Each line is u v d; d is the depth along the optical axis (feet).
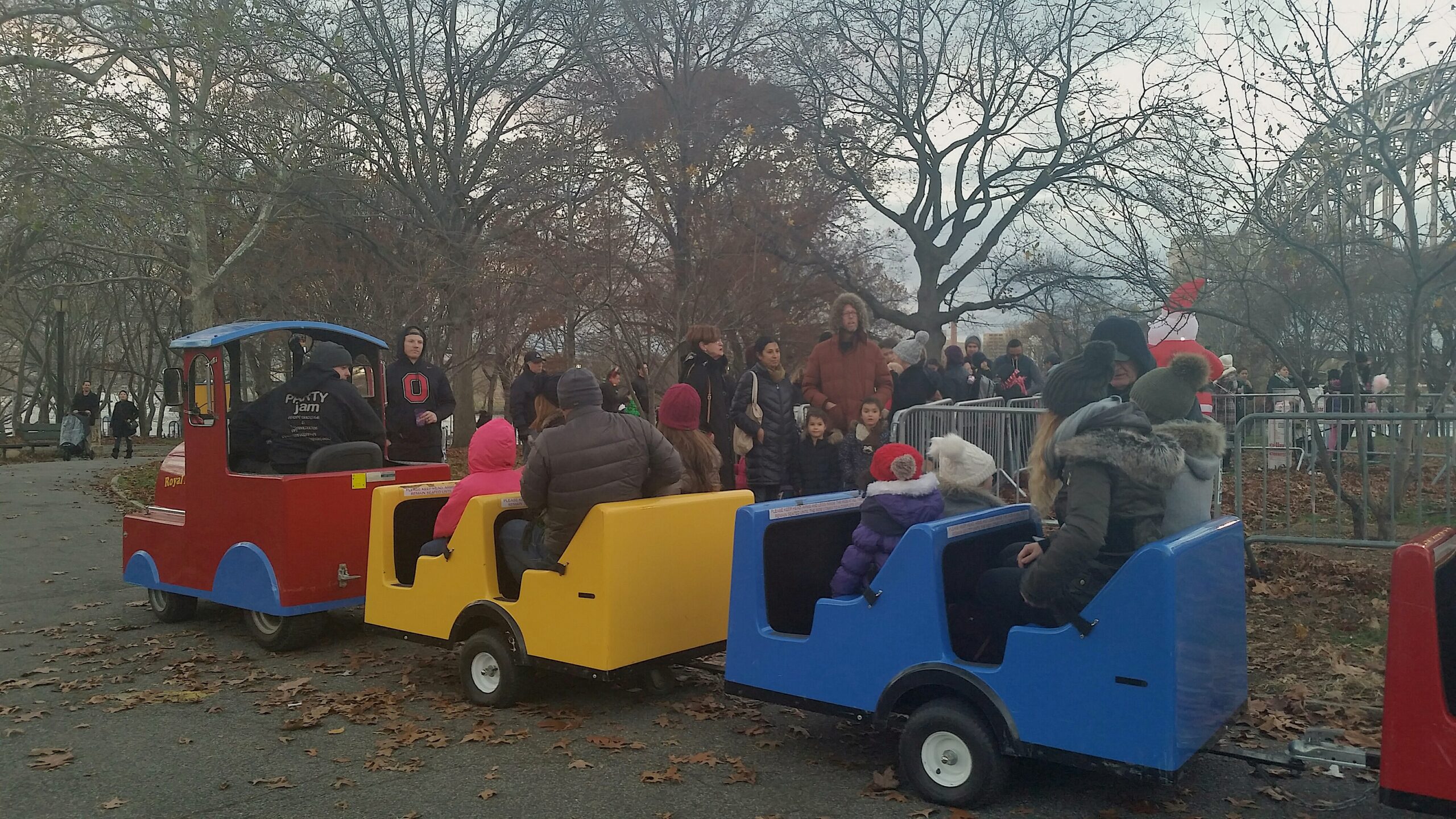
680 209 60.29
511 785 13.88
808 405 27.40
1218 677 12.80
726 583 17.67
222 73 65.82
